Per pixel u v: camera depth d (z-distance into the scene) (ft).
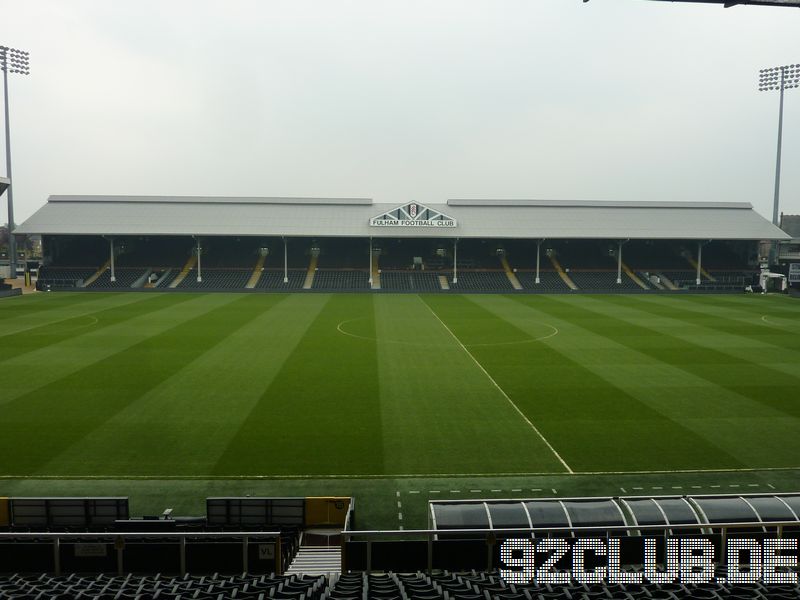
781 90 286.87
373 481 65.05
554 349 130.52
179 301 218.18
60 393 94.32
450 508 47.16
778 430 79.30
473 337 145.48
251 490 62.85
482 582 37.01
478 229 278.26
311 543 52.42
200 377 104.53
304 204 305.53
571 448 73.67
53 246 290.56
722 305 214.07
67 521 52.65
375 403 90.84
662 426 80.89
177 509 58.95
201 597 33.04
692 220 295.07
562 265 301.84
